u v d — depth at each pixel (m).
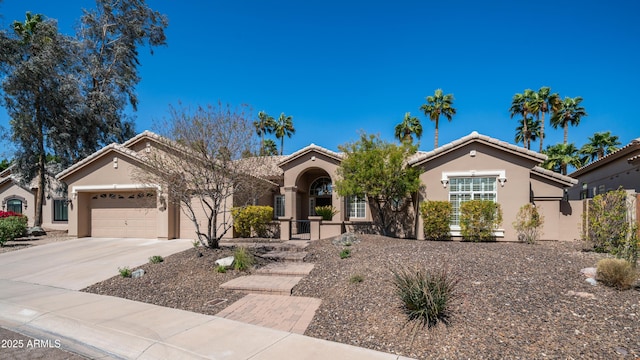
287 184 20.91
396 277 6.86
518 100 42.62
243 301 7.96
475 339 5.35
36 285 9.77
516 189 15.43
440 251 10.36
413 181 15.85
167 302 8.02
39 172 24.03
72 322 6.75
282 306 7.56
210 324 6.54
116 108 26.94
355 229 17.27
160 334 6.06
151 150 13.62
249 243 15.77
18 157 24.06
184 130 11.52
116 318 6.91
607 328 5.38
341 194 16.50
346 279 8.74
